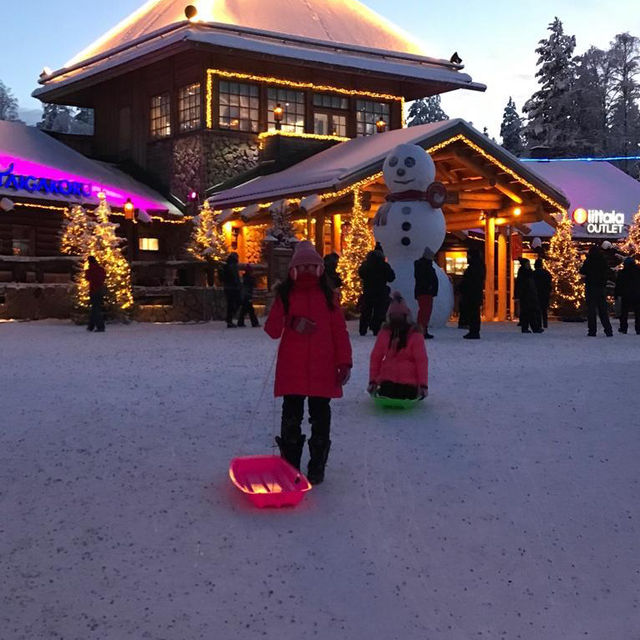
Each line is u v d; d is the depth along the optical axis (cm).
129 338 1631
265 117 2920
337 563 394
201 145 2811
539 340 1575
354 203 2147
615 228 3325
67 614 340
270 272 2325
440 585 373
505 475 542
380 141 2450
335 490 506
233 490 503
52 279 2633
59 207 2605
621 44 7538
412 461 574
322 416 524
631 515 468
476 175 2352
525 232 2633
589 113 7150
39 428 677
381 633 328
